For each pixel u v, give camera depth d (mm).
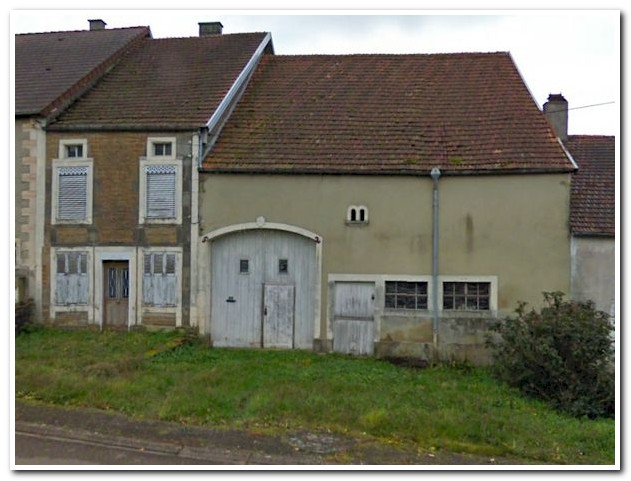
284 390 8406
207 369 9938
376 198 12117
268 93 14633
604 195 12633
